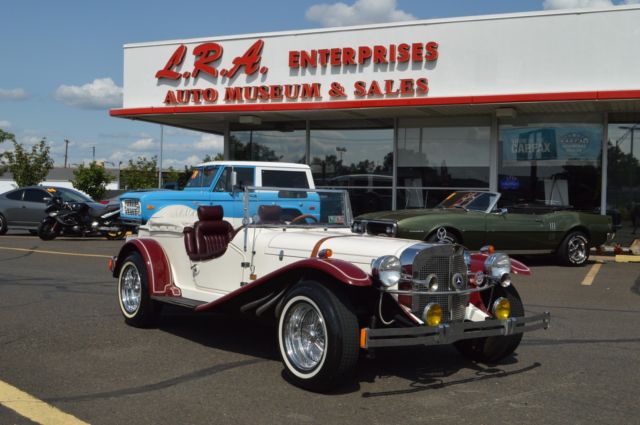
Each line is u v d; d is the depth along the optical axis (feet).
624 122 50.90
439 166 56.13
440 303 17.30
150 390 15.90
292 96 55.21
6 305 26.22
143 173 142.41
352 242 18.04
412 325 16.53
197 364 18.33
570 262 41.83
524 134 53.36
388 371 18.10
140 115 60.49
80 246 51.21
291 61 55.11
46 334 21.52
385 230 36.42
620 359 19.54
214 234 22.44
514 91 48.52
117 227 55.93
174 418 13.99
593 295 31.12
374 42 52.37
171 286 22.52
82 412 14.26
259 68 56.39
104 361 18.45
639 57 45.37
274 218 20.52
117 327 22.79
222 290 20.86
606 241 43.01
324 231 20.98
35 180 117.08
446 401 15.51
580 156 51.83
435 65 50.60
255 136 63.62
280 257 18.98
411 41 51.16
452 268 17.42
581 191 51.75
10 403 14.76
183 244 22.29
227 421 13.87
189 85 59.21
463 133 55.26
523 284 34.32
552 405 15.29
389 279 15.85
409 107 50.88
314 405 15.02
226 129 64.44
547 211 42.55
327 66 54.03
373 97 52.29
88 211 55.72
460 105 49.42
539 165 52.95
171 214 24.85
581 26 46.73
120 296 23.58
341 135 59.98
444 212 38.19
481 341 18.81
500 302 17.54
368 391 16.19
